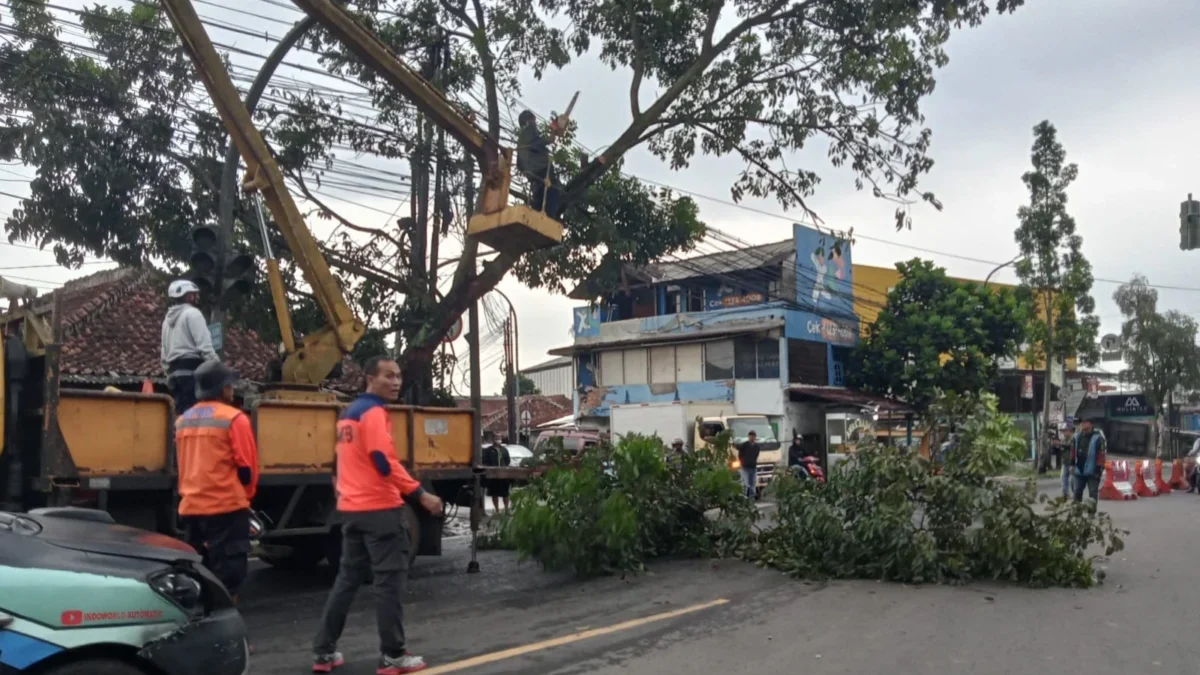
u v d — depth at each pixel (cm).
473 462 1088
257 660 665
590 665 645
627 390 3712
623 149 1535
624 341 3712
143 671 426
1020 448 1030
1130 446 5041
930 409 1057
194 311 846
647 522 1112
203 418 660
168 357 840
